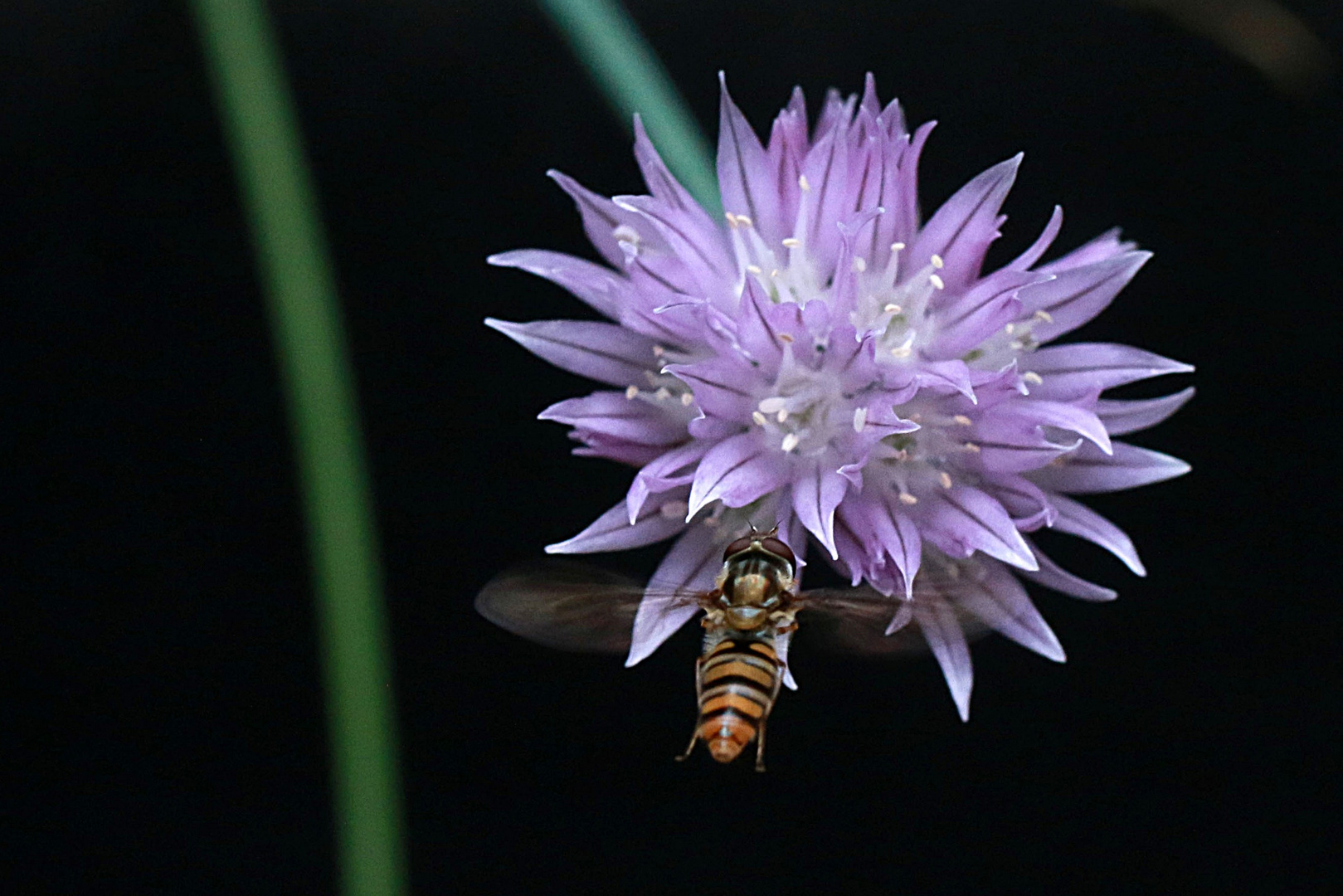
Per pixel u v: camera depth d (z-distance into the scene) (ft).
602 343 0.88
